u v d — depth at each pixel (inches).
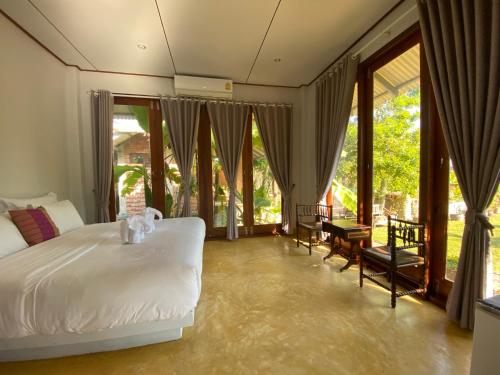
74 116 137.2
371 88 113.0
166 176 158.7
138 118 152.6
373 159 114.0
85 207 144.6
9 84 96.7
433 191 84.2
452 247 80.1
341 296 87.5
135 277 55.6
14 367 55.9
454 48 69.6
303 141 172.9
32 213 85.0
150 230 89.7
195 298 58.9
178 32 107.0
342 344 62.4
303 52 125.0
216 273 108.7
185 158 154.9
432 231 85.2
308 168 169.3
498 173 60.9
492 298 43.3
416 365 55.3
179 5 90.1
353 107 127.8
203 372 54.1
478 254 64.7
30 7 90.0
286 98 173.6
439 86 73.5
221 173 168.1
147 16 96.1
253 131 171.9
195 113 157.1
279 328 69.3
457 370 53.8
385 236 107.5
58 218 98.0
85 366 56.2
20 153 102.3
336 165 133.3
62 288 52.1
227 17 97.3
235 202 166.2
